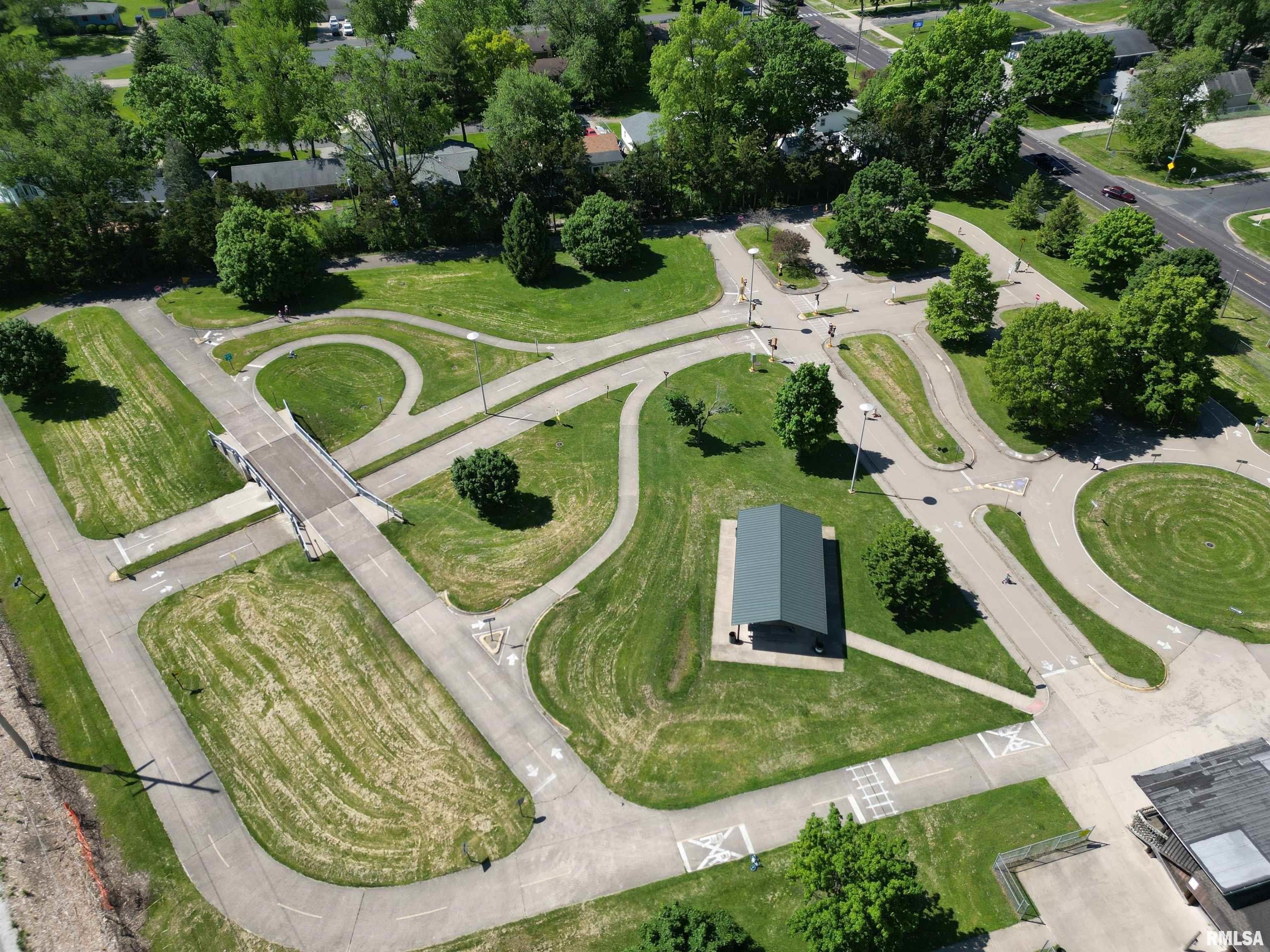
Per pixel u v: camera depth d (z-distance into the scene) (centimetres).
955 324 8806
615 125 15175
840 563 6625
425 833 4953
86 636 6184
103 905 4619
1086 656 5953
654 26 18812
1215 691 5712
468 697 5684
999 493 7288
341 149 11812
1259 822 4594
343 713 5609
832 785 5159
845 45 17625
